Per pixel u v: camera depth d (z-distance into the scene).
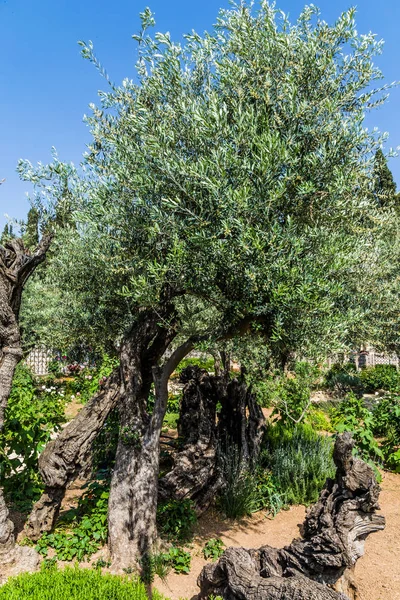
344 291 5.56
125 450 5.29
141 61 5.33
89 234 6.02
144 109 4.65
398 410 9.07
